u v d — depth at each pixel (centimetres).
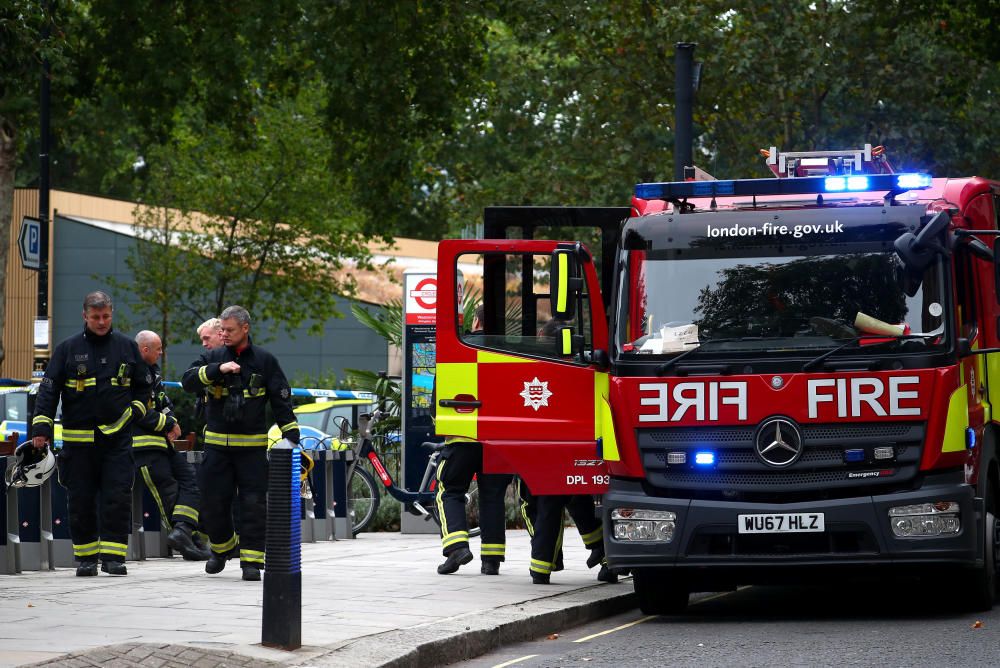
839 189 1828
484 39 5134
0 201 4138
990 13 4684
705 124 5091
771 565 1731
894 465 1722
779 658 1446
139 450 2484
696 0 4847
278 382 2070
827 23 4888
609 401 1822
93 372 2131
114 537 2145
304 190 6738
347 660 1344
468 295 2144
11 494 2212
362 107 4894
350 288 7075
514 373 2102
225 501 2083
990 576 1830
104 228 7044
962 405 1727
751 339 1777
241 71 4928
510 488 3372
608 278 2264
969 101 5262
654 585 1881
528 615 1691
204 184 6606
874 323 1753
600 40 5072
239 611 1647
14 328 7106
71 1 4647
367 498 3400
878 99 5159
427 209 6141
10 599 1762
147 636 1445
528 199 5406
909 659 1413
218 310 6794
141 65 4878
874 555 1711
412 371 3219
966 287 1823
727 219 1839
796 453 1730
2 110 4231
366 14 4728
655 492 1781
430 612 1691
